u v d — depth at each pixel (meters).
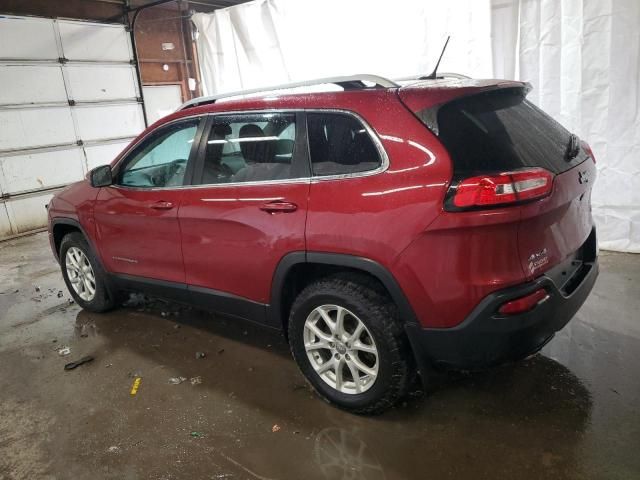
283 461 2.18
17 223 7.27
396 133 2.09
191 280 3.02
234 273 2.73
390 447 2.21
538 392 2.51
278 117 2.53
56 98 7.54
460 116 2.05
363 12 5.52
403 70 5.38
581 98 4.20
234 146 2.70
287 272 2.46
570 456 2.07
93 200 3.53
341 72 5.92
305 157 2.38
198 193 2.81
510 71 4.63
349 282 2.30
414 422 2.36
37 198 7.47
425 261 2.00
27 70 7.16
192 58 9.80
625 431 2.19
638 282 3.72
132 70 8.55
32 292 4.65
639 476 1.94
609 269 4.01
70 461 2.28
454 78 2.57
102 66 8.09
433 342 2.10
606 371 2.65
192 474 2.15
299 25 6.13
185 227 2.90
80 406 2.71
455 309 2.00
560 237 2.15
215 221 2.71
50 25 7.33
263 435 2.36
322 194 2.27
